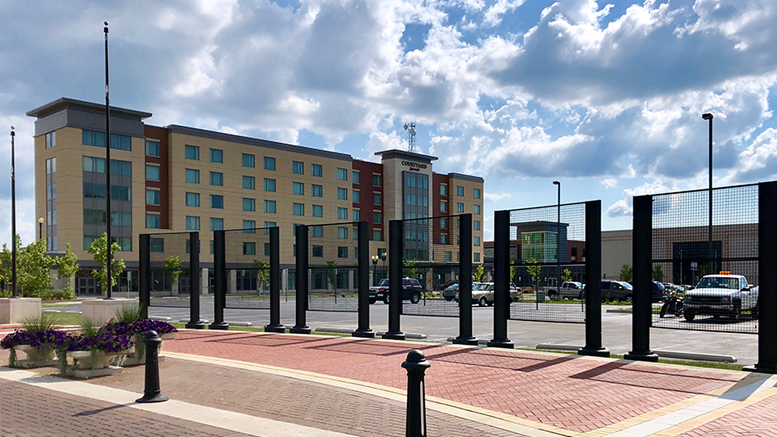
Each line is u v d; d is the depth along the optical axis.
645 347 12.91
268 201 73.50
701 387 9.73
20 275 47.47
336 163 80.50
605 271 67.44
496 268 15.43
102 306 20.17
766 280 11.44
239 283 53.78
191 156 67.25
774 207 11.42
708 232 12.32
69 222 58.38
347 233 19.67
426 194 88.19
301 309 19.61
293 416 7.77
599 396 9.03
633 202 13.24
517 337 18.44
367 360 12.80
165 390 9.59
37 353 12.52
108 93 21.30
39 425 7.41
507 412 8.03
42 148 61.50
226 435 6.85
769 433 6.85
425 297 17.27
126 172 62.34
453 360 12.73
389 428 7.12
